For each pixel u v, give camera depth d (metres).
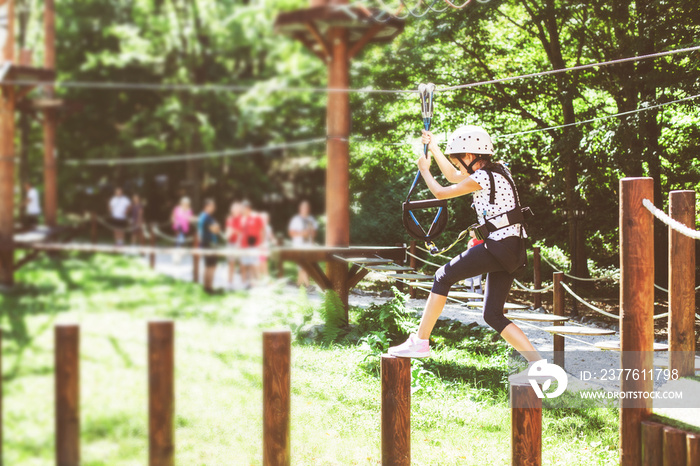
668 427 2.93
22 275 8.45
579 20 12.27
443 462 4.02
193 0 15.45
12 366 5.79
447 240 16.56
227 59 15.98
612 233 16.67
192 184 15.02
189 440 4.32
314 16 8.18
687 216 3.63
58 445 2.65
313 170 15.66
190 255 11.40
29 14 7.18
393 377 3.44
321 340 7.32
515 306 5.89
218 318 8.20
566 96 12.34
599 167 12.21
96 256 10.54
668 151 13.34
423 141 3.80
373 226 16.03
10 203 6.32
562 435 4.48
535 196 15.96
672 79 10.11
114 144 14.47
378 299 11.38
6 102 6.14
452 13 11.82
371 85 12.31
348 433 4.52
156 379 2.77
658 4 10.27
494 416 4.94
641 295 3.12
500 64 14.14
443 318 8.71
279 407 3.36
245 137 15.84
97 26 15.25
